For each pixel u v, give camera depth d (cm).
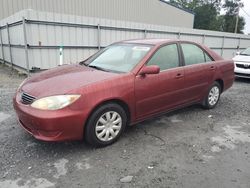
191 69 454
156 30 1294
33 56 880
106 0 1888
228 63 557
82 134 320
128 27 1159
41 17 866
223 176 286
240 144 371
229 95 689
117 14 2017
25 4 1409
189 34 1504
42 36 887
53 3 1538
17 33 945
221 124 452
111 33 1102
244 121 472
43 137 305
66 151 331
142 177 279
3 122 423
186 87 448
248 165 312
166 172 290
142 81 369
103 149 341
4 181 264
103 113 333
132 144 359
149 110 394
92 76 345
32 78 372
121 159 316
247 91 756
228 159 325
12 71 1027
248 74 901
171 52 431
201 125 443
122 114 356
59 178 272
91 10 1786
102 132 338
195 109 536
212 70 505
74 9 1678
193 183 271
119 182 269
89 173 283
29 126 315
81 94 306
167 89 409
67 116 297
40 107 297
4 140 356
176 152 339
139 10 2236
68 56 983
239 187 267
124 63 391
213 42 1725
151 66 364
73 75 353
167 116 484
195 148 352
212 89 526
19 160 305
